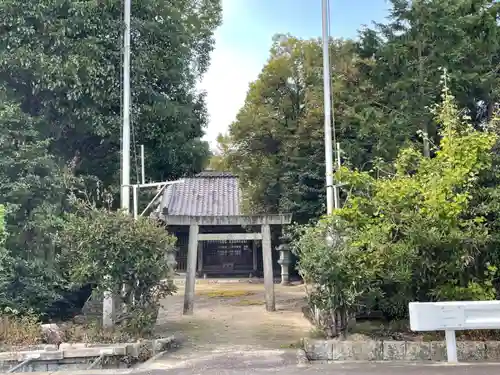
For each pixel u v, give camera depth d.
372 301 7.15
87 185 11.70
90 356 7.01
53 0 10.16
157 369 6.32
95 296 8.39
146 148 12.49
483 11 10.43
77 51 10.42
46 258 9.52
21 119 9.83
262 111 17.06
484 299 6.93
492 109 10.19
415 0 10.68
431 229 6.88
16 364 6.84
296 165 15.22
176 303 14.39
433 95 10.56
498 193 7.15
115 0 11.04
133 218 8.29
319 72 14.30
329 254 6.86
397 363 6.34
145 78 11.97
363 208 7.77
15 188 8.99
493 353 6.58
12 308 8.62
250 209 18.27
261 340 8.60
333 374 5.72
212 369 6.18
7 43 10.12
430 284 7.27
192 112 13.72
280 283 20.28
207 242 23.56
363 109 11.36
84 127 11.35
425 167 7.74
